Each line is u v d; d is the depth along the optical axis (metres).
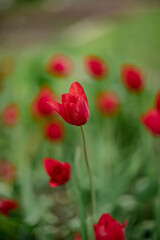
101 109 1.27
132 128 1.52
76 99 0.73
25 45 4.53
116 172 1.08
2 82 1.86
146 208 1.07
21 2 8.52
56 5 7.89
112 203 1.00
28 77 2.08
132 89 1.24
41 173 1.28
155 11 4.91
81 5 7.36
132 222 1.02
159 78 1.96
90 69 1.38
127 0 6.73
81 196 0.84
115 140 1.46
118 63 2.11
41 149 1.42
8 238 0.98
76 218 1.00
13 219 0.94
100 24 4.72
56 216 1.10
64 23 5.78
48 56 2.84
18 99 1.79
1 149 1.48
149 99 1.59
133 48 2.88
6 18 7.17
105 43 3.23
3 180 1.15
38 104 1.14
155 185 1.05
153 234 0.90
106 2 7.04
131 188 1.15
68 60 1.49
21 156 1.30
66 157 1.32
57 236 1.02
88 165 0.77
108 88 1.68
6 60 2.07
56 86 1.85
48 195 1.22
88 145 1.37
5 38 5.25
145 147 1.19
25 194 1.05
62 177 0.81
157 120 0.92
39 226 0.99
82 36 3.88
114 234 0.72
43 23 6.11
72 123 0.73
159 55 2.66
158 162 1.12
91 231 0.87
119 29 3.76
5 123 1.38
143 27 3.67
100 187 1.05
